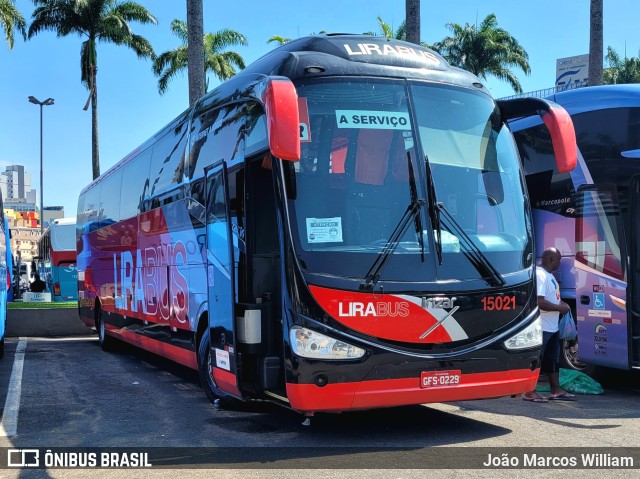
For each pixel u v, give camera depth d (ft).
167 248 33.60
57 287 105.09
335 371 19.70
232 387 23.50
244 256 23.67
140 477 18.52
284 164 20.97
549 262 28.45
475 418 25.00
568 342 33.45
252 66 26.08
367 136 21.72
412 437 22.20
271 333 22.24
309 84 21.85
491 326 21.36
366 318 20.02
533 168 35.09
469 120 23.40
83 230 57.62
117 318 45.19
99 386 33.78
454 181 22.18
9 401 29.71
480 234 22.04
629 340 29.27
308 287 19.98
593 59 62.95
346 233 20.70
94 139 128.98
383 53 23.34
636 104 30.19
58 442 22.36
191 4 57.36
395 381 20.11
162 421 25.26
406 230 21.01
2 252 46.24
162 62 131.64
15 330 62.75
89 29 127.44
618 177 30.37
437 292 20.68
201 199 28.27
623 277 29.60
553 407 27.02
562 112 23.02
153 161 37.32
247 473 18.54
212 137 27.86
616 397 29.32
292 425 24.22
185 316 30.60
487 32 147.54
